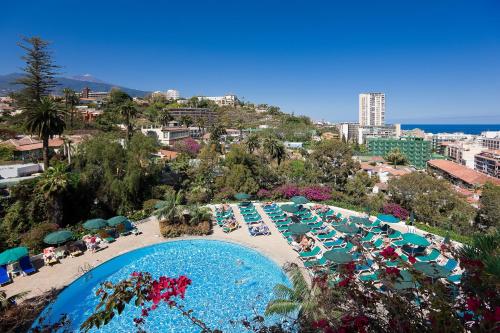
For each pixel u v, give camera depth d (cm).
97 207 3141
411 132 19312
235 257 2381
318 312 573
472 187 6788
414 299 460
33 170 3838
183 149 7288
